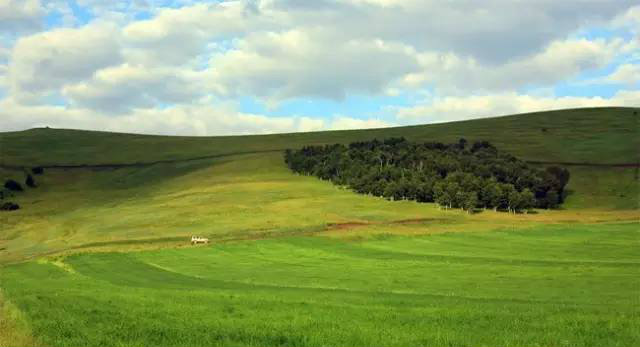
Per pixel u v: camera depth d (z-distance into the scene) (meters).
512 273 61.34
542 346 24.77
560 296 44.84
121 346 24.84
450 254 81.44
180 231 125.38
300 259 78.56
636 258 74.19
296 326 28.59
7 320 30.56
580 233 102.00
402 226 118.19
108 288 49.69
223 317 31.61
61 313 31.69
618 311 33.88
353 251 85.19
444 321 29.88
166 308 34.62
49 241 128.62
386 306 36.59
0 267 76.62
